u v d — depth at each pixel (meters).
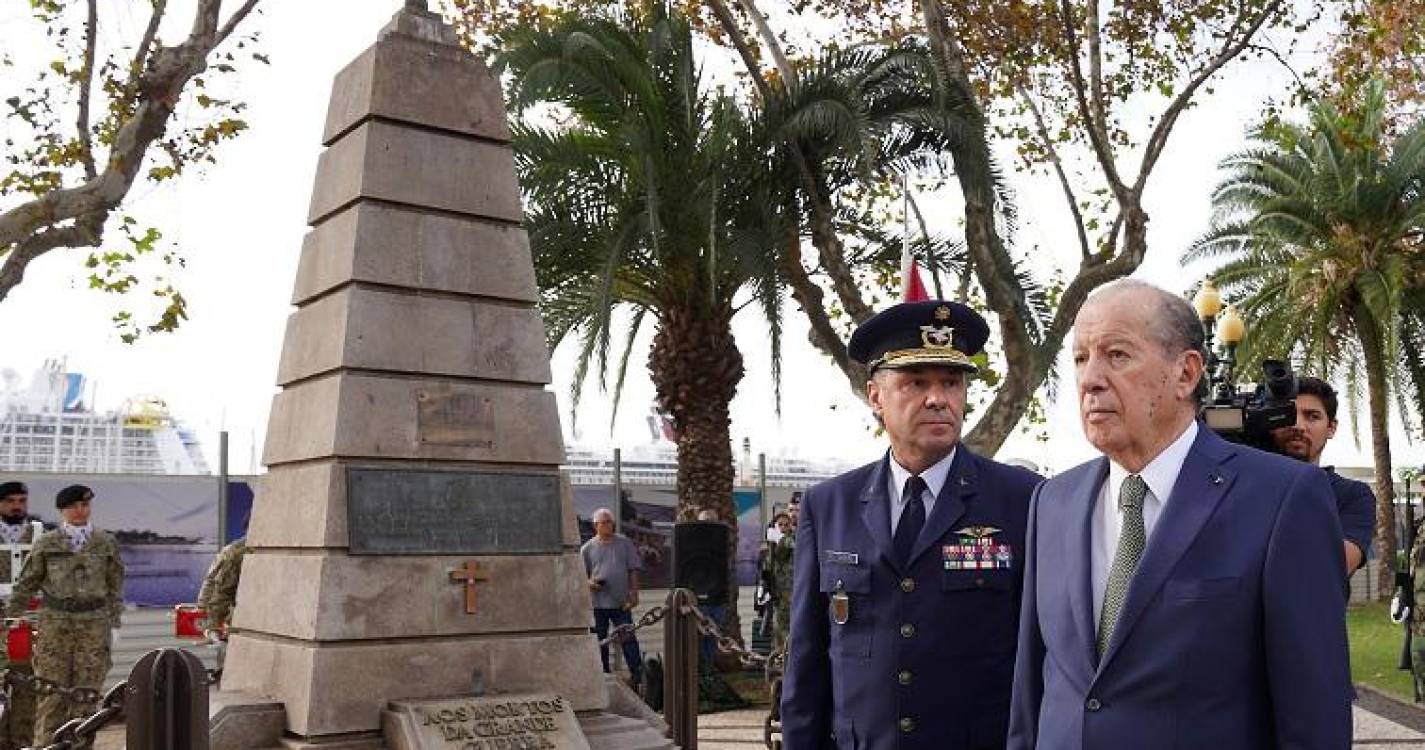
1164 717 2.32
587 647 6.25
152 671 4.42
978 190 12.12
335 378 5.81
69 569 8.55
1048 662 2.61
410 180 6.11
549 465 6.32
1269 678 2.28
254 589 6.07
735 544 12.87
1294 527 2.31
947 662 3.38
